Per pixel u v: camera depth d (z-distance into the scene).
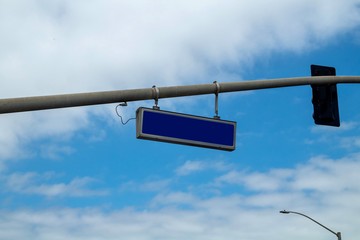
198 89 8.38
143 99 8.02
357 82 9.83
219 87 8.54
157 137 8.07
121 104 7.95
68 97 7.46
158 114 8.15
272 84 9.03
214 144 8.43
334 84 9.74
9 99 7.14
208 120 8.46
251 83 8.85
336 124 9.75
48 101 7.34
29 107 7.24
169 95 8.17
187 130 8.30
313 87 9.67
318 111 9.65
